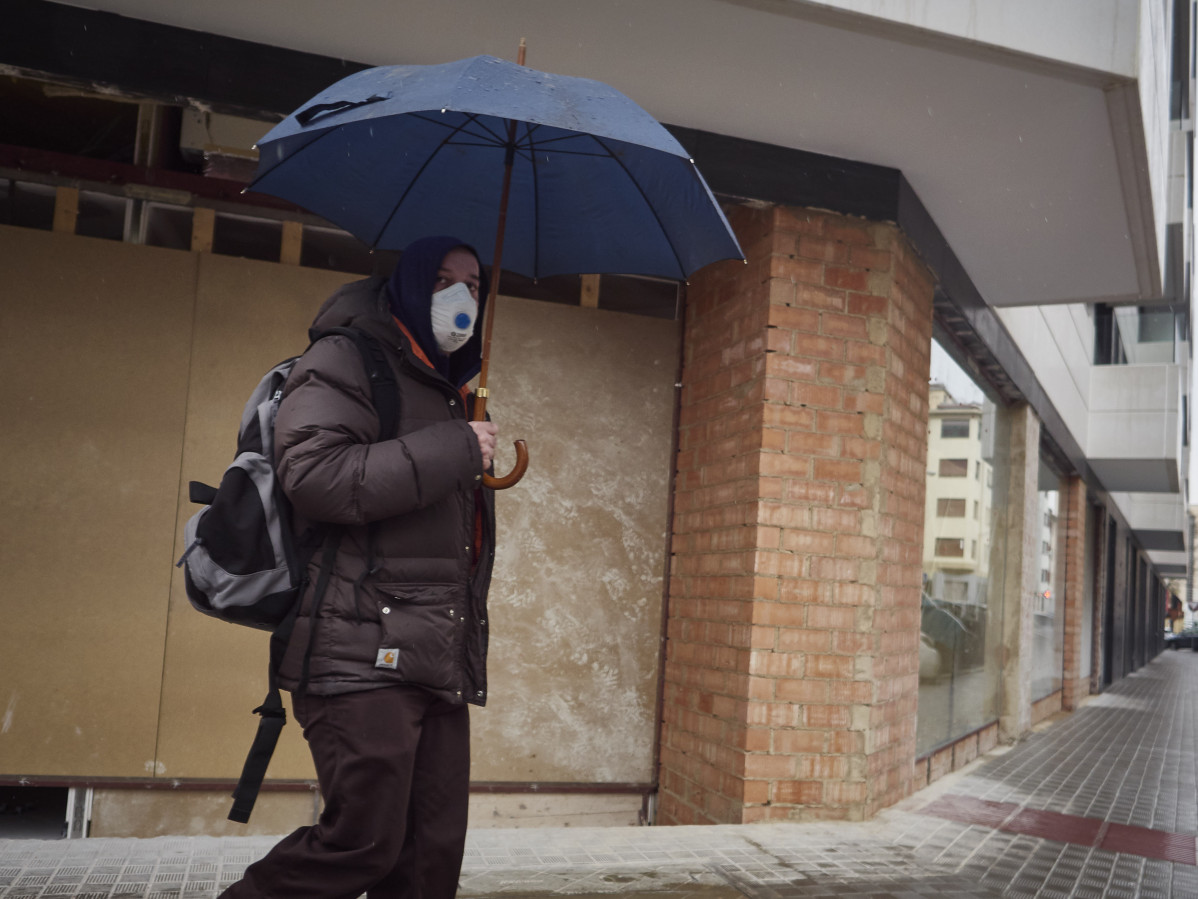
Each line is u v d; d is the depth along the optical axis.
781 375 4.83
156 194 4.86
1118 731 10.67
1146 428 13.91
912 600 5.54
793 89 4.29
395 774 1.97
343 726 1.96
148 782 4.57
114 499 4.63
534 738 5.23
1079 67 3.97
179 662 4.64
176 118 5.03
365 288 2.21
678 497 5.54
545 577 5.32
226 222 5.00
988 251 6.09
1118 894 3.93
